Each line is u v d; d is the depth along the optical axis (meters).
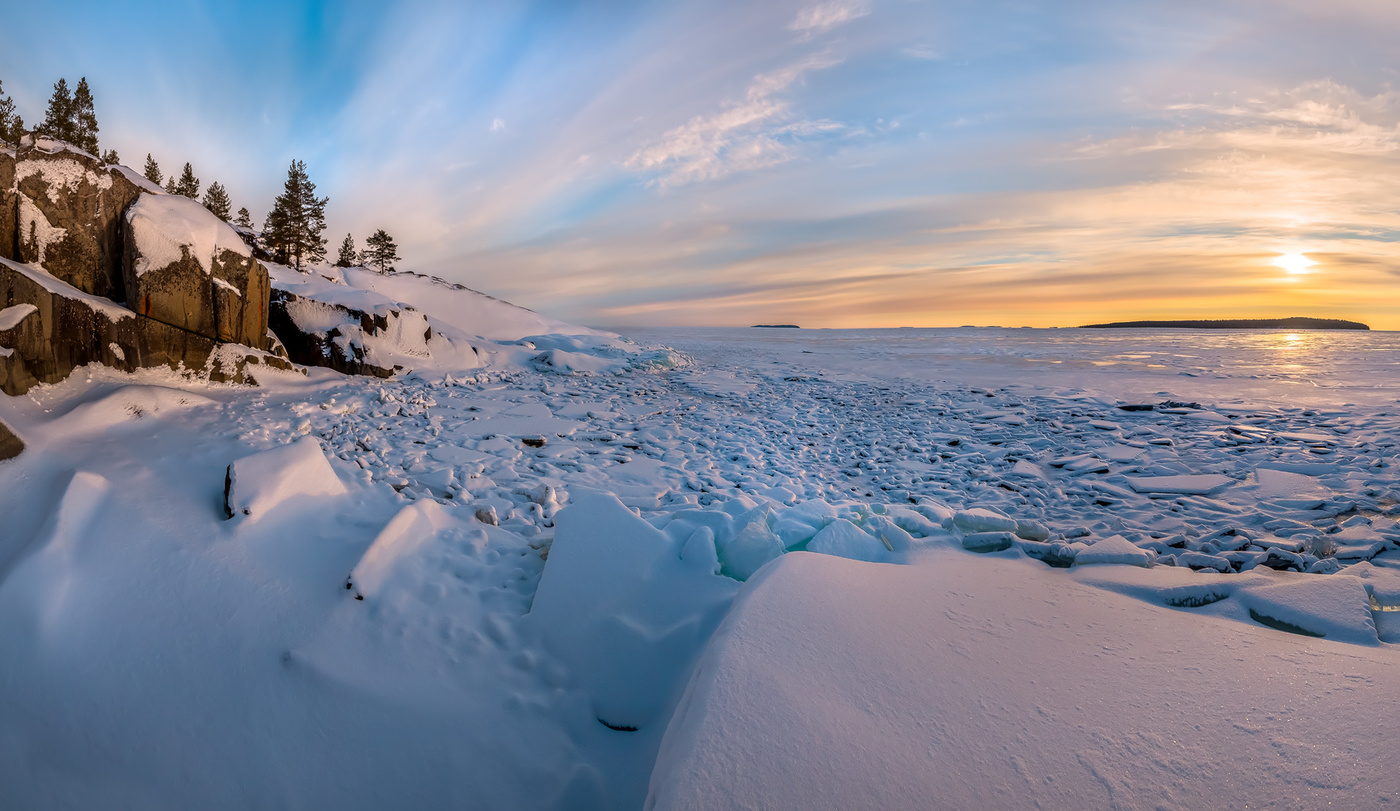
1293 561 4.34
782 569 3.18
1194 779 1.77
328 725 2.71
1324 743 1.87
